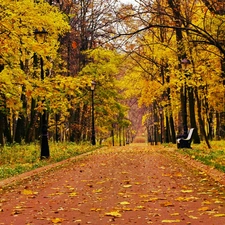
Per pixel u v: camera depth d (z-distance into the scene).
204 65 24.02
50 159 21.45
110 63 41.50
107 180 12.78
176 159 19.98
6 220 7.29
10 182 12.91
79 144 39.09
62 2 30.75
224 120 44.12
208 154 20.36
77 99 42.62
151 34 30.75
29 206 8.64
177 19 10.23
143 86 39.72
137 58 28.06
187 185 11.05
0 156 22.92
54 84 16.73
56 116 41.88
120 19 8.69
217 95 36.94
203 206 8.07
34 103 34.22
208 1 11.67
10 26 15.02
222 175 12.12
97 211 7.91
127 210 7.91
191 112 33.31
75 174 14.86
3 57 18.97
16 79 18.42
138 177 13.34
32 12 16.78
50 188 11.41
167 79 37.06
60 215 7.61
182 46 18.86
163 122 55.00
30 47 16.03
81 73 42.44
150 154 25.72
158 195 9.58
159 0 10.66
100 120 51.06
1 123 30.30
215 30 14.90
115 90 46.00
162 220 6.89
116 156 24.73
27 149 27.48
